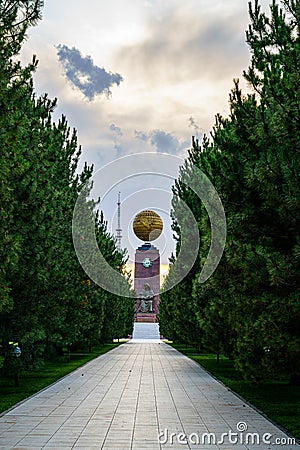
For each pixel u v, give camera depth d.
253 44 11.07
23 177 11.20
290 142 9.38
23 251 11.74
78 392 14.00
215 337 16.39
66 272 15.05
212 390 14.55
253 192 10.70
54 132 17.64
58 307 14.00
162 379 17.30
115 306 33.84
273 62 10.69
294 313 9.21
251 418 10.40
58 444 8.19
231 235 10.67
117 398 12.96
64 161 18.17
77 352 32.34
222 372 19.83
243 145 10.86
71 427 9.45
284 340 9.18
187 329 22.52
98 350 35.22
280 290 9.66
